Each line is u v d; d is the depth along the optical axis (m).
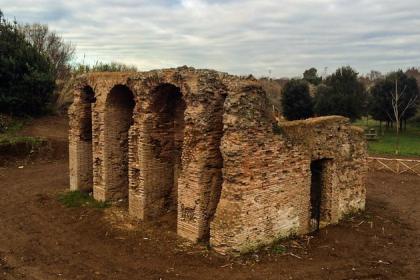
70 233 15.75
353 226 16.67
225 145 12.90
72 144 20.66
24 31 58.84
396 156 33.84
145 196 16.23
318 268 12.63
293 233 14.74
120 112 18.61
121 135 18.77
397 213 19.23
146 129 15.97
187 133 14.09
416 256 14.07
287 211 14.41
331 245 14.55
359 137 17.98
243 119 12.78
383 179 26.52
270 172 13.61
